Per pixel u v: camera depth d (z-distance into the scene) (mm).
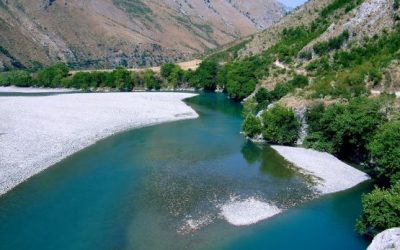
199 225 45375
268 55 164375
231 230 44406
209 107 123125
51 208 49031
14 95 150625
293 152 72625
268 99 107562
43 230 43906
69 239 42219
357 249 40906
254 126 81500
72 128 84188
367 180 59156
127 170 62781
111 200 51625
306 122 77812
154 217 47125
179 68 177250
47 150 69062
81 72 181625
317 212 49000
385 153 53750
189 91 167125
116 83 171250
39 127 81875
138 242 41719
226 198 52656
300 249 40906
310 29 167625
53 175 59625
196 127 93312
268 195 53781
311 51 136000
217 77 164875
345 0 162375
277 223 46156
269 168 64250
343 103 76875
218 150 74438
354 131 65000
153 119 99375
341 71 103312
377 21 114062
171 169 63594
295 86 107625
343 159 69875
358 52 108562
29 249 40312
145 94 147375
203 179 59406
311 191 55188
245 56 195375
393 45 96750
